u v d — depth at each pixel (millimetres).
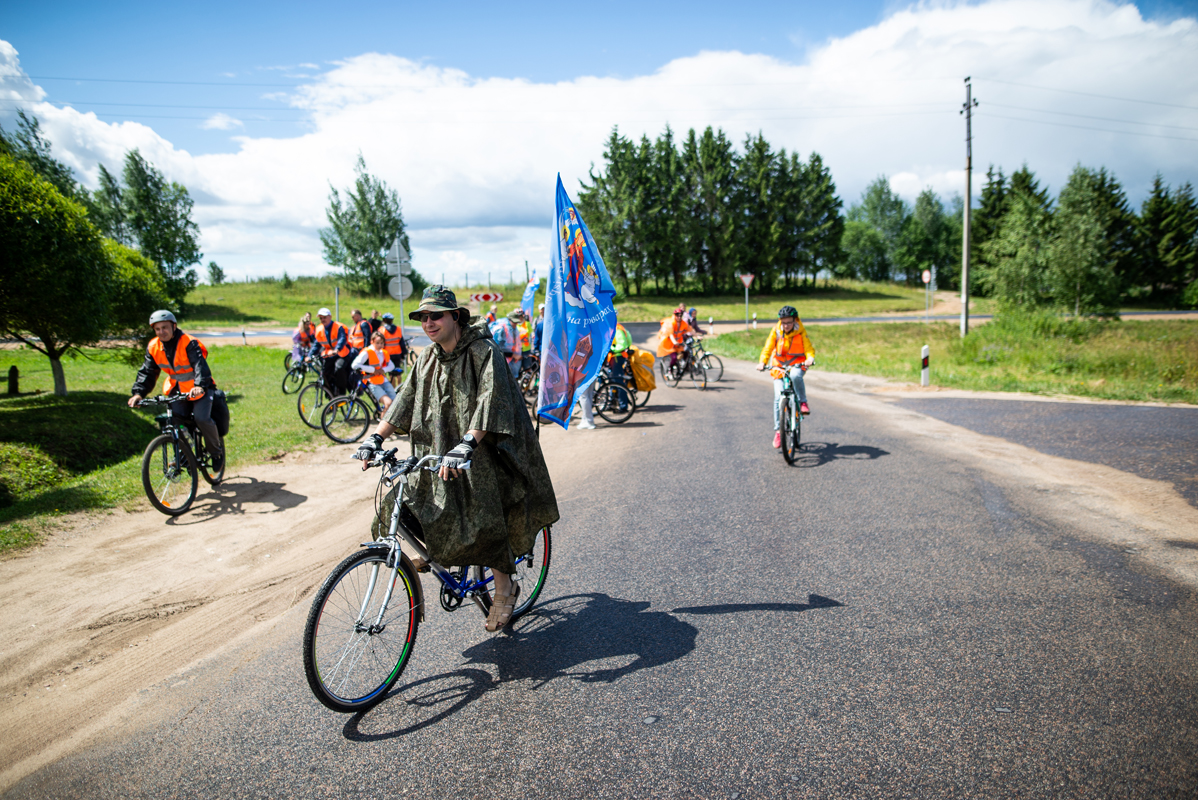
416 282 56750
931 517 5480
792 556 4680
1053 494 6105
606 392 10734
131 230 41812
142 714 2963
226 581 4484
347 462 8125
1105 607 3732
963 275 24109
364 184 54594
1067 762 2430
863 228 86938
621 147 59344
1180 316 43219
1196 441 8156
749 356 23547
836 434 9289
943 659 3203
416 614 3186
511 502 3242
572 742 2652
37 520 5543
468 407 3057
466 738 2705
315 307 46375
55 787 2492
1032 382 14523
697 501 6156
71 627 3818
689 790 2354
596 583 4312
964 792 2293
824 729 2680
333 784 2445
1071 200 33688
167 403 6105
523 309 12773
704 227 64500
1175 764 2402
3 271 8266
